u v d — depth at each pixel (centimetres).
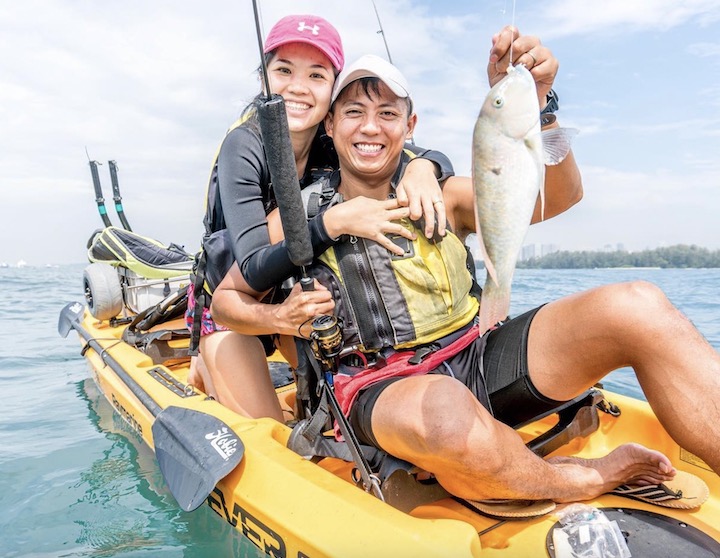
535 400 201
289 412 321
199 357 333
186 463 234
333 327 195
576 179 216
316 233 202
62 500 281
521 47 179
